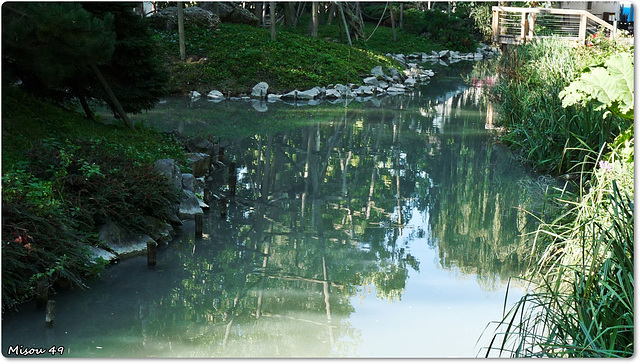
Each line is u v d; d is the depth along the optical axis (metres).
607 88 7.79
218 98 23.56
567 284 6.51
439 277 7.91
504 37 23.67
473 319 6.65
